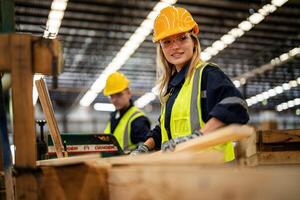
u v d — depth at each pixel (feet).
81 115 61.93
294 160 9.29
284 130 9.42
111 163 4.72
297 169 3.52
